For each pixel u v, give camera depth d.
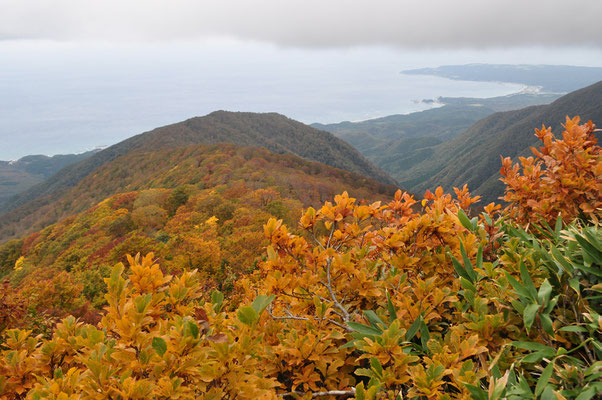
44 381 1.43
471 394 1.00
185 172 85.25
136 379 1.35
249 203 53.31
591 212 2.10
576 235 1.30
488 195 137.88
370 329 1.48
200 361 1.24
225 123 185.12
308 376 1.52
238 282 8.23
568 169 2.28
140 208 55.59
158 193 65.25
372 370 1.29
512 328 1.32
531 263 1.53
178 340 1.25
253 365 1.43
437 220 1.98
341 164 171.88
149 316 1.57
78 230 59.94
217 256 27.77
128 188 99.06
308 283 1.90
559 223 1.77
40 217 116.56
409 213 2.60
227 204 50.56
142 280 1.72
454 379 1.15
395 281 1.85
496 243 2.00
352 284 1.86
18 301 5.04
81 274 20.17
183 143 156.25
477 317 1.38
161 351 1.18
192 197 58.44
